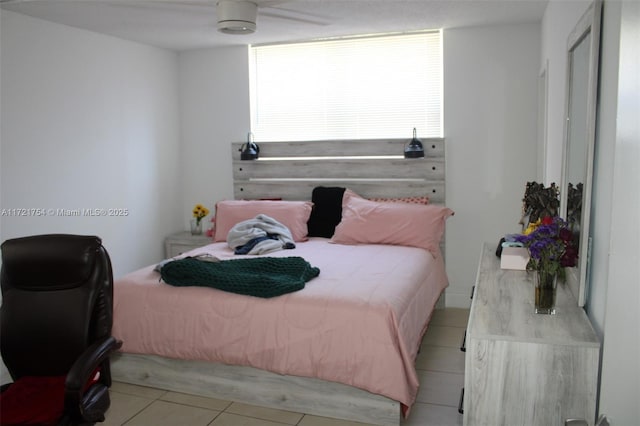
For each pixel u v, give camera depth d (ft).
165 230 17.04
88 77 13.83
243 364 9.43
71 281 7.54
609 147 5.88
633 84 4.42
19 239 7.64
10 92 11.66
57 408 6.63
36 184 12.35
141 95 15.84
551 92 11.02
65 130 13.15
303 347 8.95
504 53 14.44
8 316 7.52
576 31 7.36
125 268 15.31
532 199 9.30
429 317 11.50
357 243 14.21
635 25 4.39
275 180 16.74
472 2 11.83
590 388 5.97
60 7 11.32
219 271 10.48
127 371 10.48
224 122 17.20
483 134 14.85
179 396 10.03
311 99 16.35
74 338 7.40
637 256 4.29
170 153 17.24
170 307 9.90
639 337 4.24
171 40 15.42
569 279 7.88
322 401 9.17
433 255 13.53
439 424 8.90
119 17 12.38
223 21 10.99
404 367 8.62
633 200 4.42
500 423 6.27
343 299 9.09
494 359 6.20
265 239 13.57
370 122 15.89
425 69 15.26
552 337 6.06
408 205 14.39
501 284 8.22
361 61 15.76
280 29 14.37
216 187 17.56
